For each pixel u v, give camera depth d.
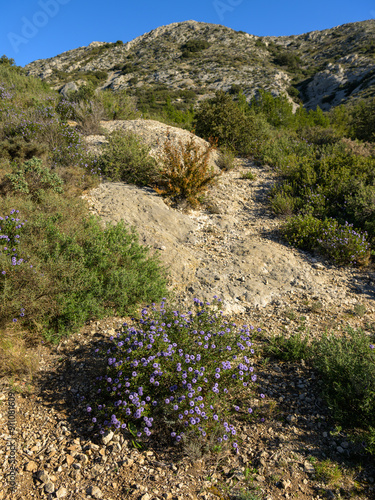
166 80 63.03
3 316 3.50
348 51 69.81
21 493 2.18
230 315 4.63
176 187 7.61
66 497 2.19
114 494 2.24
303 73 68.38
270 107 22.45
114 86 62.19
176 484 2.35
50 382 3.20
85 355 3.55
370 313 4.75
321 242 6.41
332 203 8.08
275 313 4.74
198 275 5.41
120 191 7.13
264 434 2.81
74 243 4.45
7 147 7.04
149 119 13.33
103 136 10.33
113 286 4.26
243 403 3.12
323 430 2.85
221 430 2.72
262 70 65.69
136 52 84.25
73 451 2.53
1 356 3.20
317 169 9.50
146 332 3.14
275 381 3.44
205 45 79.75
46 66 80.12
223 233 6.96
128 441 2.67
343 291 5.36
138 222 6.34
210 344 3.24
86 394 3.07
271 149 11.73
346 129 21.52
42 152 7.31
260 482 2.39
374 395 2.80
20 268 3.71
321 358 3.41
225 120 12.06
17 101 10.85
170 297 4.67
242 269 5.71
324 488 2.35
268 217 7.86
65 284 3.91
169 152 8.10
